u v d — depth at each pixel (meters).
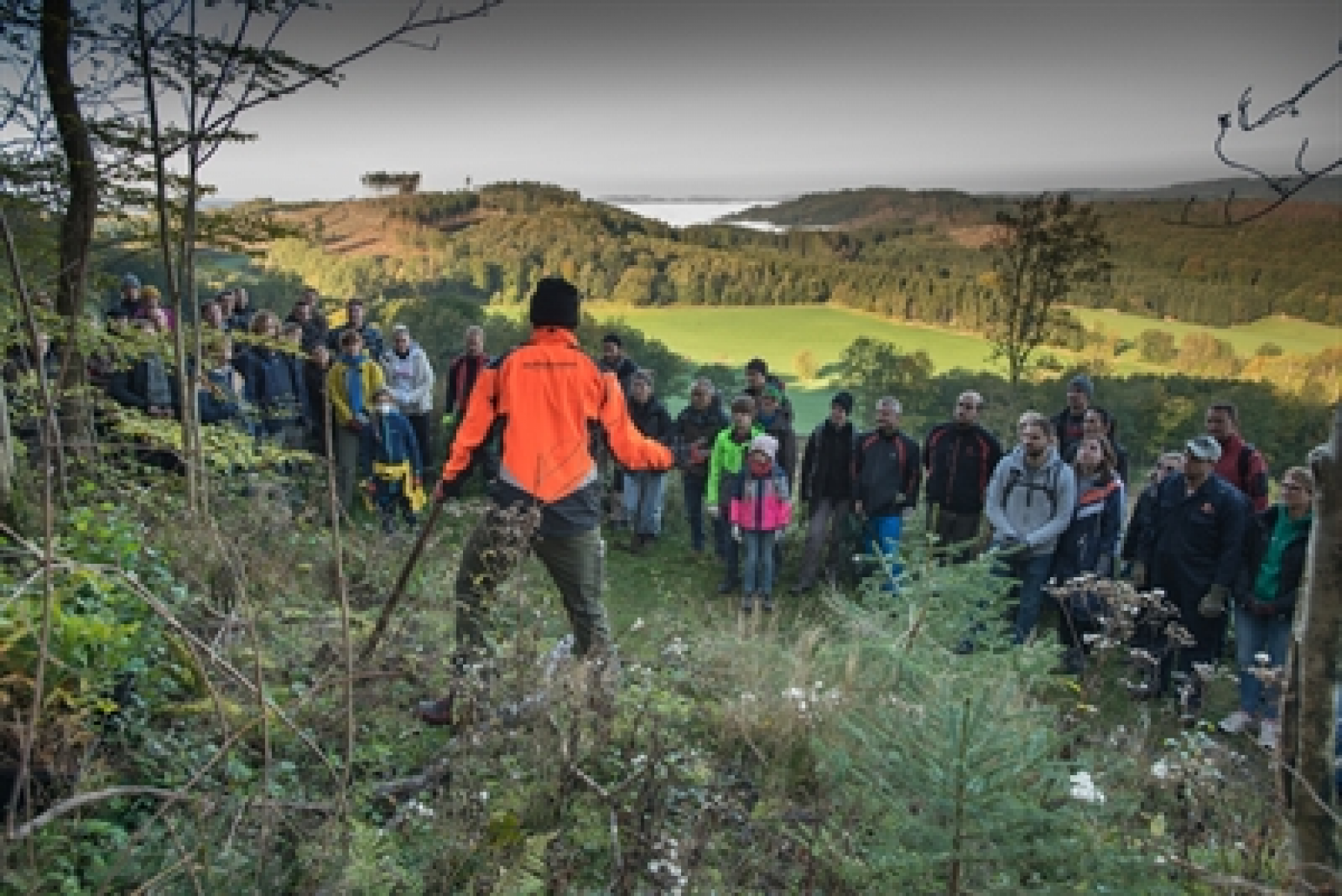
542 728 2.94
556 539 3.36
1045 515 5.67
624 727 3.24
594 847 2.60
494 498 3.36
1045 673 3.28
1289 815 1.66
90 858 2.09
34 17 3.48
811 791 3.12
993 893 2.03
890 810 2.36
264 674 3.00
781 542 7.67
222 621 3.00
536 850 2.26
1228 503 5.07
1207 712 5.25
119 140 3.71
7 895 1.75
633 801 2.76
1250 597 4.98
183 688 2.84
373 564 4.85
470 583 3.42
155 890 1.93
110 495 4.05
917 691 2.78
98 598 2.83
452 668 3.19
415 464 7.27
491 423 3.33
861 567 6.94
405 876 2.25
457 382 8.55
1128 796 2.72
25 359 3.94
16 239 3.65
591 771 2.99
